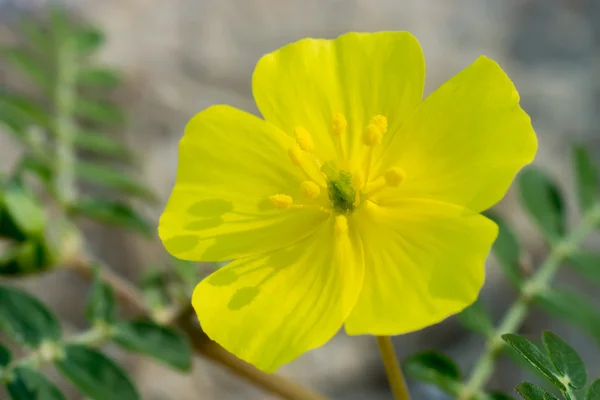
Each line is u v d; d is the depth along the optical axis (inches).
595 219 6.2
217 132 5.4
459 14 9.8
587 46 9.9
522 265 6.1
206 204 5.4
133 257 7.7
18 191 6.0
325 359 7.7
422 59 5.4
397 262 5.2
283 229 5.4
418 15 9.6
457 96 5.3
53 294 7.6
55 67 6.9
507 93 5.2
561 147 8.9
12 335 5.6
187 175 5.4
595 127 9.1
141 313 6.2
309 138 5.4
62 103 6.7
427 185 5.3
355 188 5.4
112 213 6.4
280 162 5.4
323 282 5.3
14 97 6.5
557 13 10.1
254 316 5.2
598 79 9.5
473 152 5.2
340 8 9.6
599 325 6.0
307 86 5.4
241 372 6.0
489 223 5.1
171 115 8.5
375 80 5.4
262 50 9.3
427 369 5.9
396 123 5.4
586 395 5.0
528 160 5.1
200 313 5.2
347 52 5.4
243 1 9.4
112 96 8.4
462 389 5.9
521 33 9.9
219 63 9.0
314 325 5.1
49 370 7.2
